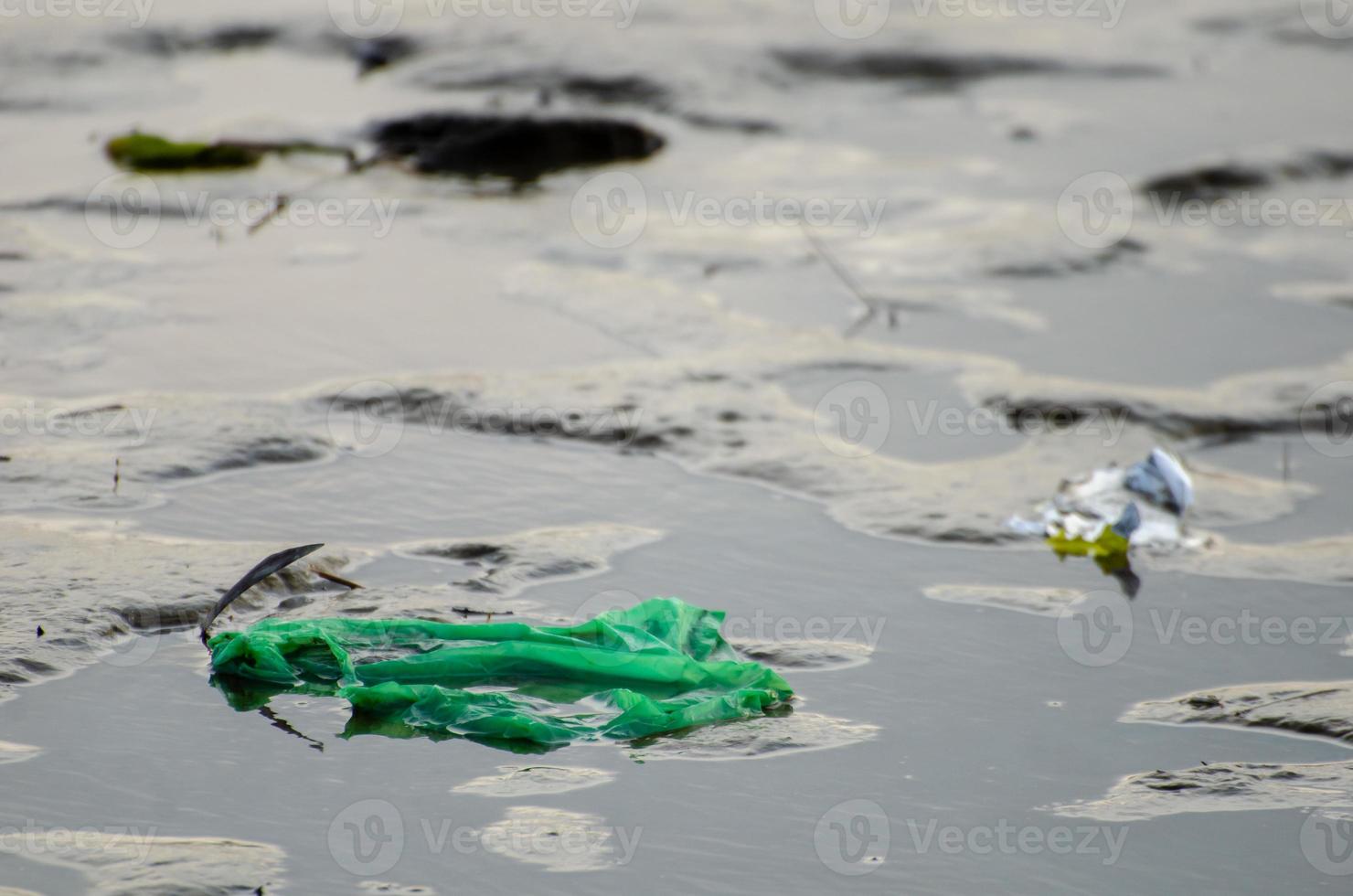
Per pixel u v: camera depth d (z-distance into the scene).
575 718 13.05
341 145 35.06
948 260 28.77
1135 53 47.94
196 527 16.48
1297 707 13.61
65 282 24.98
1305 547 17.52
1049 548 17.23
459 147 34.53
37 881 10.27
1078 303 26.61
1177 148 37.38
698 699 13.38
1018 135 38.88
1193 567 16.91
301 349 22.56
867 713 13.37
